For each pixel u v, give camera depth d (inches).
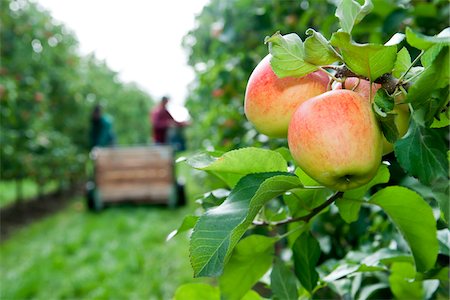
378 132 27.5
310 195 37.0
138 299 160.2
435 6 70.1
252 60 134.6
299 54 27.6
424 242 36.4
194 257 25.9
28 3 308.0
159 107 470.0
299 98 30.9
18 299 165.8
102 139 437.4
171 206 324.5
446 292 49.8
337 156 26.6
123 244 234.5
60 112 425.7
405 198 35.0
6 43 299.0
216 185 65.5
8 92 223.8
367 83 29.5
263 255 40.1
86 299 163.9
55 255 218.7
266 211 44.3
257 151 30.4
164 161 323.3
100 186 322.7
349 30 27.6
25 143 311.7
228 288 41.0
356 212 38.8
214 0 186.2
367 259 42.0
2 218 324.8
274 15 124.7
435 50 24.7
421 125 27.1
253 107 32.0
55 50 369.4
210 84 165.9
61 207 376.2
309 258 39.4
